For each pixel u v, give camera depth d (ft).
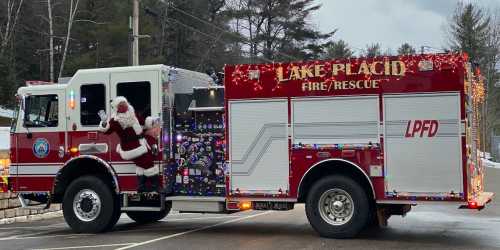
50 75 139.54
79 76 37.91
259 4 188.24
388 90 31.91
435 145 31.12
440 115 31.09
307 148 33.17
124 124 35.81
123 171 36.73
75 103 37.93
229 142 34.65
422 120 31.32
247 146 34.30
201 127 35.88
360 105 32.37
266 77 34.09
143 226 41.34
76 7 140.97
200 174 35.86
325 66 33.04
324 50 198.18
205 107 35.65
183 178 36.19
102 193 37.19
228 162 34.63
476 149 33.65
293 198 33.37
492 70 194.29
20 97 39.29
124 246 32.12
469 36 201.36
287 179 33.53
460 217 44.11
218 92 35.58
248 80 34.40
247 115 34.37
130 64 88.02
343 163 32.68
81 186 37.55
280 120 33.76
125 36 142.72
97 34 144.66
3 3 157.48
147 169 35.99
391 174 31.73
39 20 158.51
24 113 39.09
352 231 32.35
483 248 30.19
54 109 38.55
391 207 33.86
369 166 32.07
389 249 30.01
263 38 186.70
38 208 40.98
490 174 100.17
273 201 33.96
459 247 30.50
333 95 32.83
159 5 152.76
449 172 30.89
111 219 37.22
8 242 34.88
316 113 33.12
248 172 34.27
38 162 38.65
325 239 33.14
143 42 141.79
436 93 31.17
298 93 33.45
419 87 31.42
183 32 162.61
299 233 36.11
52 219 48.93
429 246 30.83
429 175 31.19
